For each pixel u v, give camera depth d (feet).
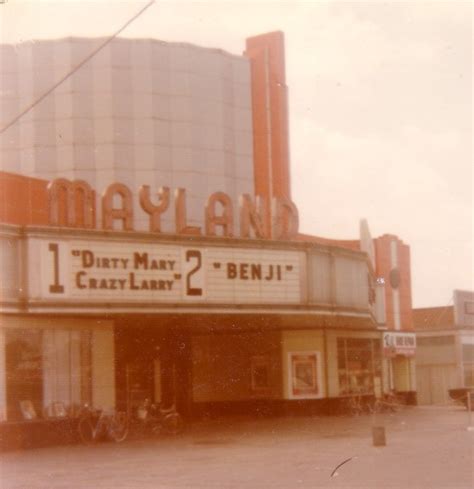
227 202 108.06
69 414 97.86
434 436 95.96
